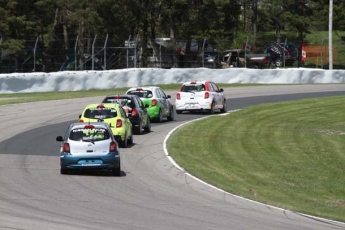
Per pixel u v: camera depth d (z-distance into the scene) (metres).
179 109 115.81
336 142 87.69
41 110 114.12
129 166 66.38
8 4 184.25
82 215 41.81
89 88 150.38
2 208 43.09
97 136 60.06
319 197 58.25
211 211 45.50
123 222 40.06
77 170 62.41
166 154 74.62
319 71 172.50
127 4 197.88
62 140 62.12
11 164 65.06
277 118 109.56
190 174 63.25
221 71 167.12
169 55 191.25
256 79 169.12
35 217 40.44
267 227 40.62
